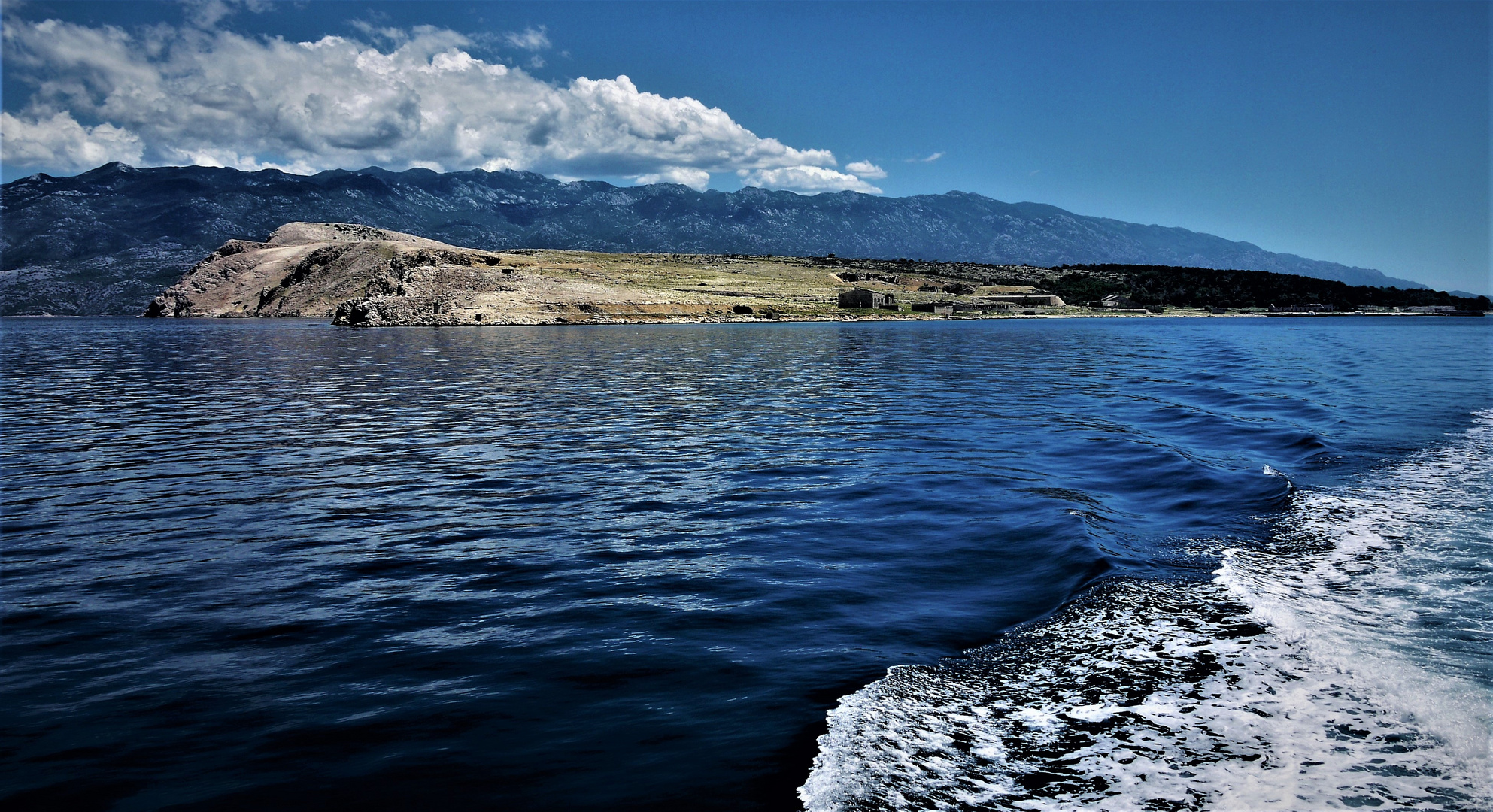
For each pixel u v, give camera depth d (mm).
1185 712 7586
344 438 27078
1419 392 38875
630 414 32781
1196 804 6113
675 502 17891
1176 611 10250
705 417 31844
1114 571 11914
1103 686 8234
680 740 7551
